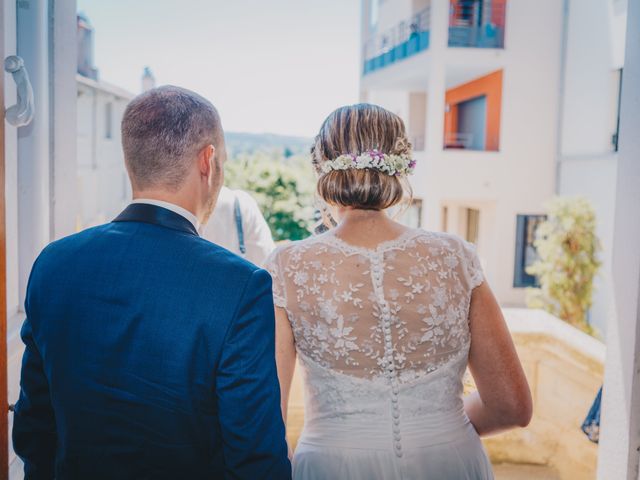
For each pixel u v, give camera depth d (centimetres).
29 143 204
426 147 1180
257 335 110
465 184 1191
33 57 200
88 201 1492
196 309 108
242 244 242
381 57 1489
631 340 173
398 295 135
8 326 196
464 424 143
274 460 110
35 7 198
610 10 1059
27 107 162
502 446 352
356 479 133
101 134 1580
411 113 1481
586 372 325
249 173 1720
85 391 109
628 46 177
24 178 206
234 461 109
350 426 135
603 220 1068
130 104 119
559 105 1205
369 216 142
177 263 111
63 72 215
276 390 112
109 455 110
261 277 113
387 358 134
